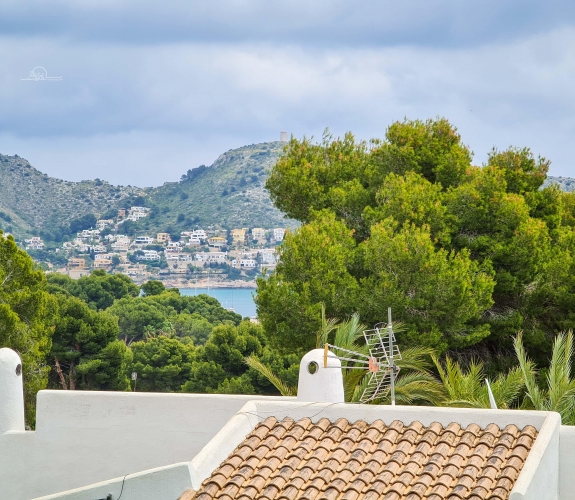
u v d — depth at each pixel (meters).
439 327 27.34
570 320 29.84
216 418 15.12
